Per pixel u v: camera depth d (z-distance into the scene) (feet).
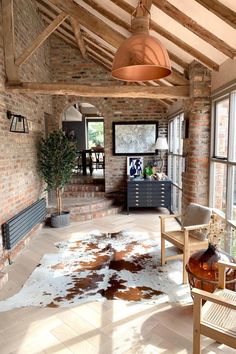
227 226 11.23
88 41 18.28
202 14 8.71
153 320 8.13
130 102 22.16
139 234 15.76
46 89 12.82
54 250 13.55
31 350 7.01
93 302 9.06
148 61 5.16
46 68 20.03
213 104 12.60
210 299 5.86
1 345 7.20
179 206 19.08
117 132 22.35
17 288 10.04
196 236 10.87
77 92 13.09
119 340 7.32
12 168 13.02
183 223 11.85
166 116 22.22
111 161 22.65
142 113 22.25
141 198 20.08
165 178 20.58
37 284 10.28
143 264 11.84
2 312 8.59
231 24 7.91
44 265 11.87
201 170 13.39
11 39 12.21
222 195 12.36
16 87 12.59
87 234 15.85
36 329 7.80
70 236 15.53
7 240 11.82
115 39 11.41
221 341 5.86
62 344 7.20
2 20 12.10
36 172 16.90
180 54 12.80
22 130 14.07
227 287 8.33
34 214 15.08
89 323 8.02
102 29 11.35
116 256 12.72
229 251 11.04
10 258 12.23
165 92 13.35
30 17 16.37
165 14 9.92
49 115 21.54
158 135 22.38
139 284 10.18
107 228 16.94
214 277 8.20
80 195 22.79
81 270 11.37
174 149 20.36
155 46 5.28
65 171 17.11
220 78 11.50
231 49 9.73
